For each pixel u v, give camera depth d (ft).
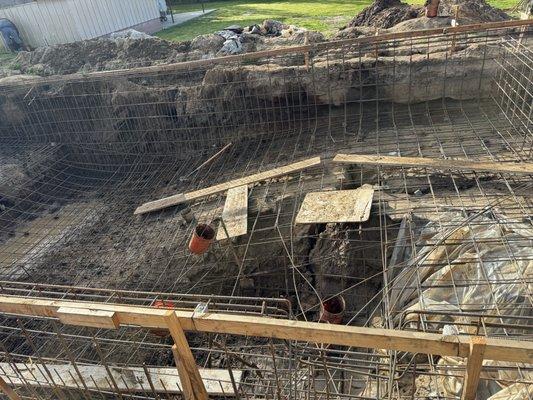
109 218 28.19
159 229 25.08
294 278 21.27
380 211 19.88
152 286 22.50
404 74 27.89
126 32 46.57
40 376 16.48
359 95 29.22
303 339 9.49
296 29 41.65
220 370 16.52
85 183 34.04
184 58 38.06
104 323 10.24
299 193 23.02
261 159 28.58
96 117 34.58
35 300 10.94
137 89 33.17
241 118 31.53
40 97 34.81
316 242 21.79
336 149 26.11
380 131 27.17
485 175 21.01
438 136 25.23
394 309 16.66
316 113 30.45
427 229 18.61
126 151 34.71
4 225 29.89
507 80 26.45
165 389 14.61
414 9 39.68
